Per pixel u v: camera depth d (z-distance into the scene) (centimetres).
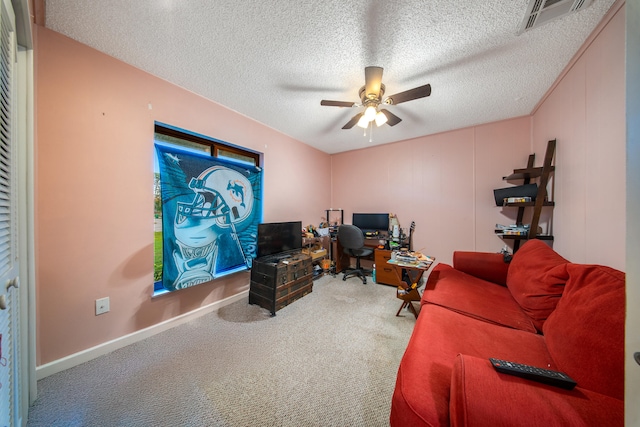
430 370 89
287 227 283
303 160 351
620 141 119
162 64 169
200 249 210
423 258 232
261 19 129
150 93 179
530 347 104
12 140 92
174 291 196
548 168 199
